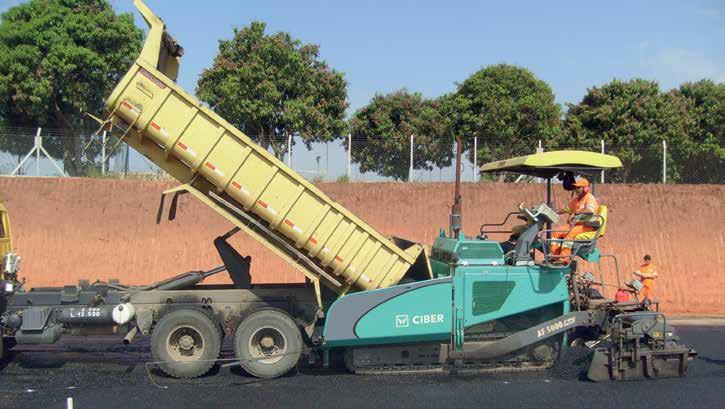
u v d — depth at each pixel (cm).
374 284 877
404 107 2414
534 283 889
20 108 2134
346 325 841
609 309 925
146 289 917
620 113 2380
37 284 1606
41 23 2144
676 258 1695
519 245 899
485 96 2336
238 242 1714
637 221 1758
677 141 2281
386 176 1897
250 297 910
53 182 1748
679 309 1600
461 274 870
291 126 2117
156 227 1714
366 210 1797
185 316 862
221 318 905
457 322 863
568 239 917
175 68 980
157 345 858
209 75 2152
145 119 845
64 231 1686
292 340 867
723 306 1598
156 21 862
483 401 767
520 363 916
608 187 1817
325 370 928
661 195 1792
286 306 914
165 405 737
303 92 2170
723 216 1753
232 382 851
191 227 1723
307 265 884
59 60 2117
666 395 801
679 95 2569
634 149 1925
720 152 2075
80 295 888
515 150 1975
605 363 866
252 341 866
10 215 1689
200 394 786
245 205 869
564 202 1811
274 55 2133
